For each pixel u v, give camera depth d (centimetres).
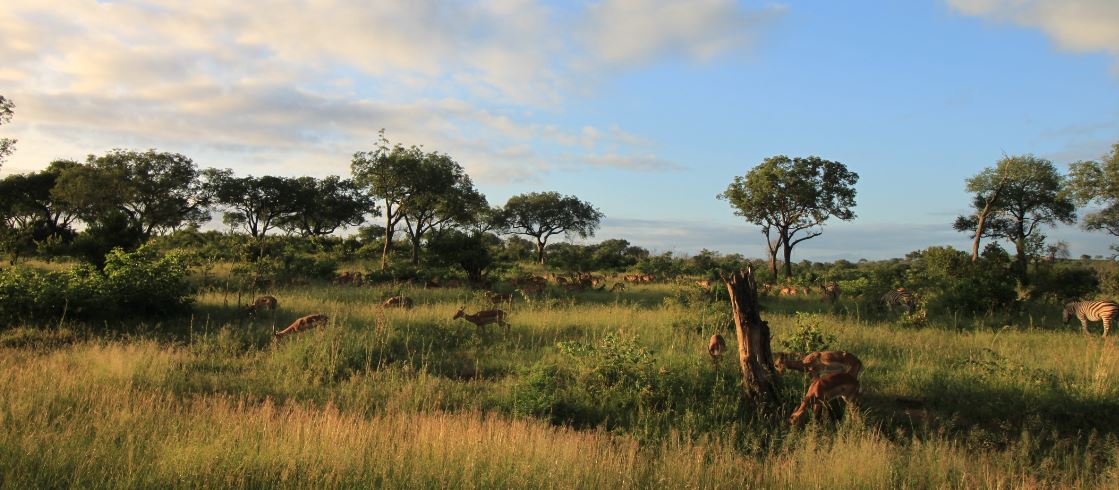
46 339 1057
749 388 786
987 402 769
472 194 4106
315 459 537
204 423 617
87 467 508
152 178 4741
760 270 3403
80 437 574
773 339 1153
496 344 1130
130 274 1249
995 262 2156
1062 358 993
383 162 3144
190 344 1040
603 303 1803
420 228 3859
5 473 489
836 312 1662
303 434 600
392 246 4241
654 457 612
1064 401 752
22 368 820
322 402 774
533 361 982
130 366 838
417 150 3288
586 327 1271
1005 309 1647
